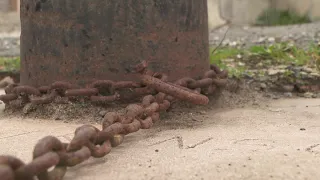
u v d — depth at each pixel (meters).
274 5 2.42
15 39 1.80
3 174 0.35
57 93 0.63
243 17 2.42
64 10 0.62
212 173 0.43
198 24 0.67
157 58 0.63
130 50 0.62
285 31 1.81
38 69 0.65
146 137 0.55
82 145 0.43
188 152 0.49
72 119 0.62
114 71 0.62
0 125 0.61
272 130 0.58
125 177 0.43
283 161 0.45
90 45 0.62
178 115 0.64
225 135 0.56
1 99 0.66
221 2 2.44
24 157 0.49
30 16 0.65
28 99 0.65
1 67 1.10
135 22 0.62
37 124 0.61
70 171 0.45
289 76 0.86
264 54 1.03
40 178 0.40
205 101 0.59
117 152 0.50
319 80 0.86
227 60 1.04
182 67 0.65
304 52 1.05
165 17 0.63
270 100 0.80
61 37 0.63
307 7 2.38
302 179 0.42
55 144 0.40
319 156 0.47
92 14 0.62
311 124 0.62
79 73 0.63
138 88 0.61
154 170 0.44
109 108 0.62
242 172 0.43
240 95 0.79
